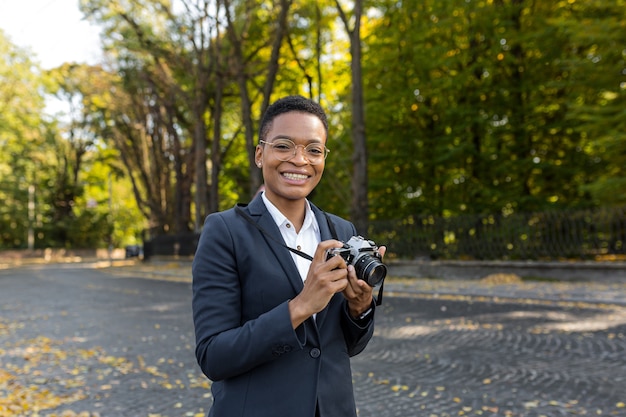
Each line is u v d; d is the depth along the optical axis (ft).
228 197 109.40
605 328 25.03
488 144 63.31
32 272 99.60
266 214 4.87
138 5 68.28
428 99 65.77
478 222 51.90
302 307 4.17
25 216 164.45
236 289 4.59
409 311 32.96
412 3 62.54
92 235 173.06
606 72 46.62
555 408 14.48
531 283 43.86
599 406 14.49
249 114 65.26
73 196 172.04
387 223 57.41
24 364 21.40
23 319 34.53
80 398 16.61
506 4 60.85
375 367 19.52
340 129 73.05
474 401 15.31
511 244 49.70
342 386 4.68
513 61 59.31
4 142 140.67
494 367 18.90
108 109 111.96
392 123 67.92
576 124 56.08
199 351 4.45
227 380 4.59
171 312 36.68
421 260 54.70
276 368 4.48
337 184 73.67
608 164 56.44
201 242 4.77
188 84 84.17
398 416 14.33
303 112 4.88
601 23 42.98
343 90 76.64
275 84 75.51
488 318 29.14
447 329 26.43
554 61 57.00
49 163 167.73
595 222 45.42
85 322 32.81
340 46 77.46
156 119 107.86
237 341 4.18
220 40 73.26
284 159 4.80
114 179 176.14
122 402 16.21
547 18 58.34
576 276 44.57
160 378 18.92
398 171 68.13
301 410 4.39
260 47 70.18
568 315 29.12
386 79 66.44
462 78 58.70
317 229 5.16
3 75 118.21
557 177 59.57
